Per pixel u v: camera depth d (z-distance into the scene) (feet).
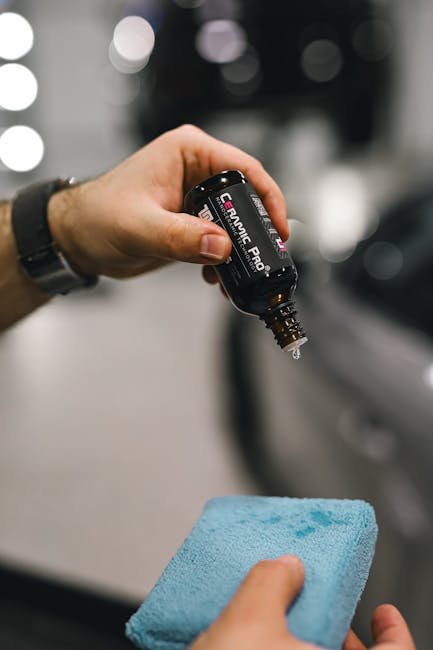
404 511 4.48
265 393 7.95
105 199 3.00
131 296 17.52
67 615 6.08
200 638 1.66
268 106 15.87
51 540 7.44
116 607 6.12
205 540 2.19
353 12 14.90
